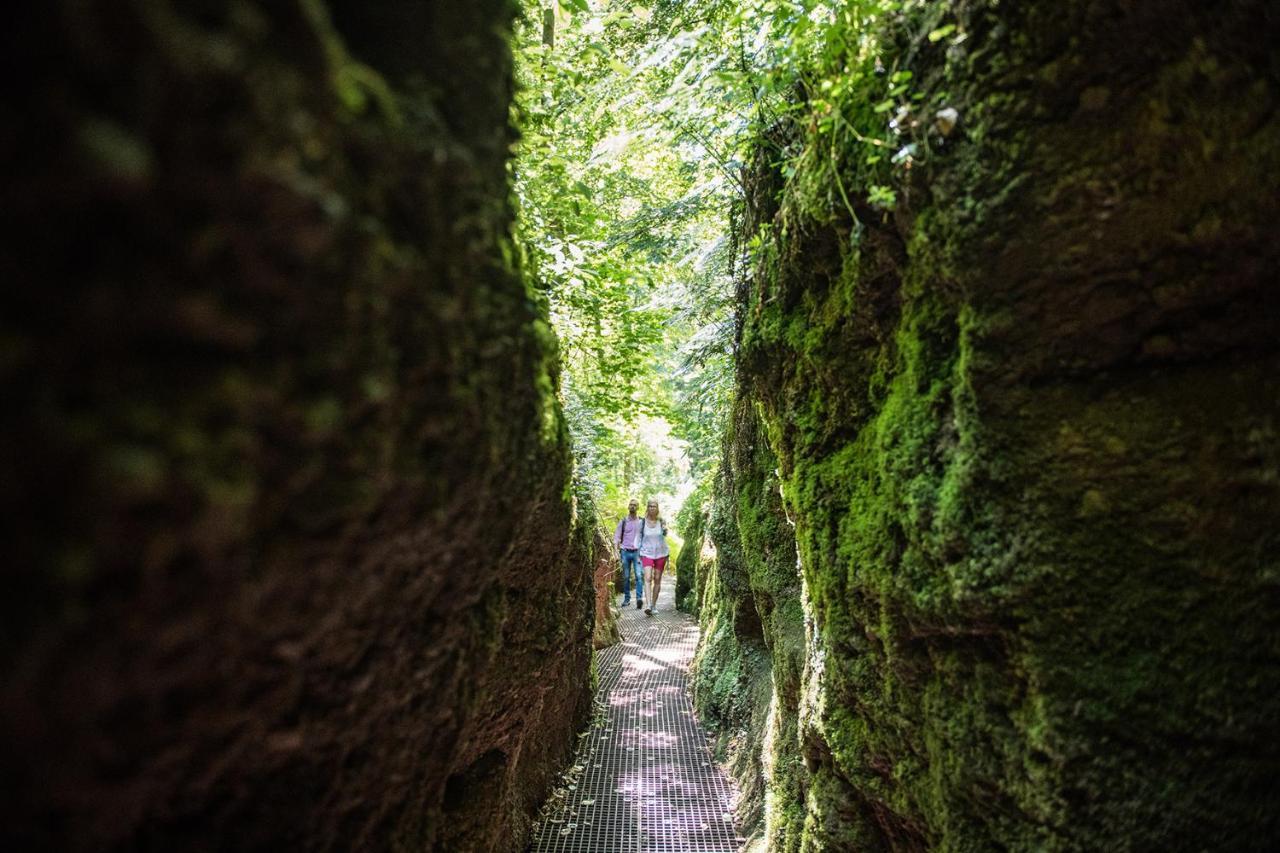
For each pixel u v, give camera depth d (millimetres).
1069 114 1434
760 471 4066
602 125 3699
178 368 791
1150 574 1456
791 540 3705
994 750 1676
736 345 3383
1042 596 1538
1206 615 1407
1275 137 1271
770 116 2592
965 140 1589
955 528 1671
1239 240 1346
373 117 1016
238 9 771
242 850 1217
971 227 1571
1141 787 1430
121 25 660
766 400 2945
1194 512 1420
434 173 1165
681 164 4129
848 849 2420
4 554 669
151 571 782
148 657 850
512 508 1609
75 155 650
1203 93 1309
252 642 1015
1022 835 1606
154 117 705
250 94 773
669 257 4863
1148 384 1491
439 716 1648
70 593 715
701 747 5039
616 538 10180
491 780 2186
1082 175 1423
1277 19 1235
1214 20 1278
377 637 1306
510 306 1479
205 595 871
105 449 708
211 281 796
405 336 1108
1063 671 1509
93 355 718
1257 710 1360
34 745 766
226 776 1154
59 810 863
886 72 1896
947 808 1819
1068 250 1474
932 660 1895
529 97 2828
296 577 1010
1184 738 1410
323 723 1268
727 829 3875
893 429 1955
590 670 5531
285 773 1261
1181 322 1453
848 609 2293
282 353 896
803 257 2379
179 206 749
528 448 1621
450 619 1537
